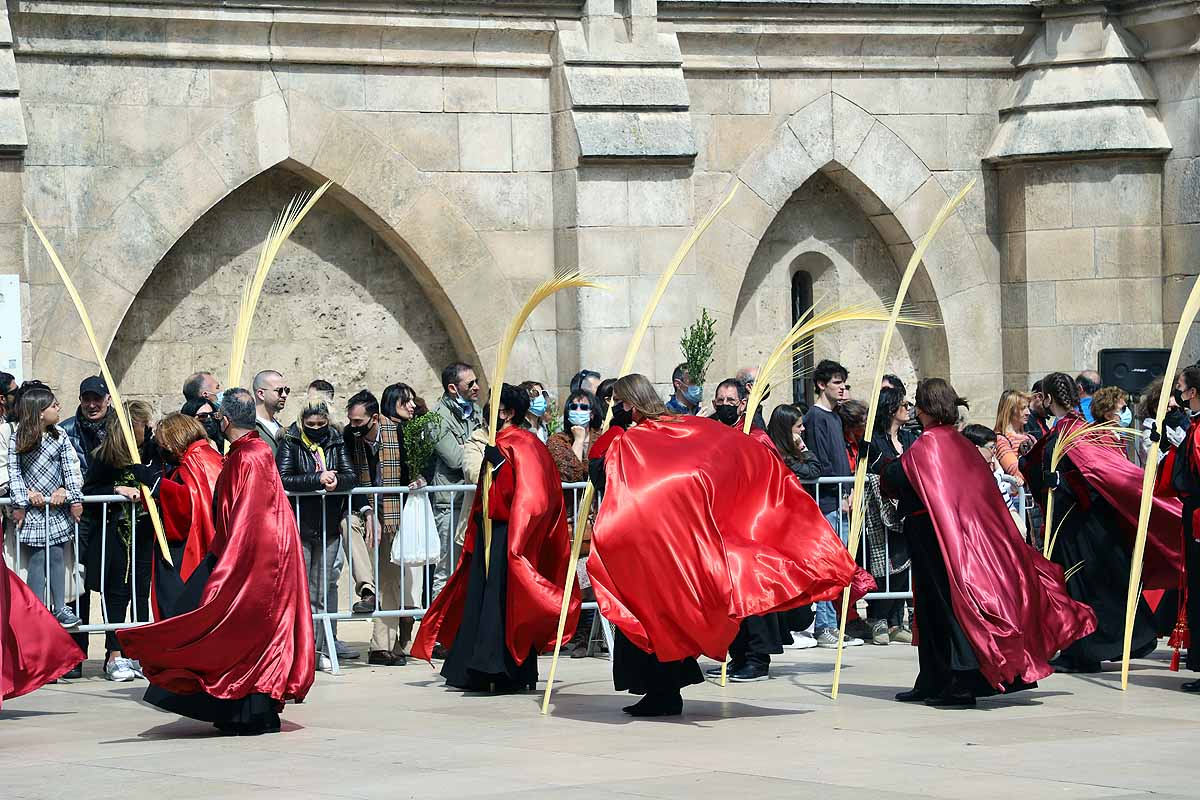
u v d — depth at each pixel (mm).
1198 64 18156
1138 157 18516
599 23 17500
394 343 17719
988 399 19344
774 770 8406
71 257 15945
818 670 12227
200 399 13023
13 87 15242
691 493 9727
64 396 15891
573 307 17375
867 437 10812
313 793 7957
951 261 19172
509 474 11172
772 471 10078
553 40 17578
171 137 16328
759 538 9875
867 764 8547
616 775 8312
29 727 10156
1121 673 11789
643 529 9703
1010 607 10062
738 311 18922
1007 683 10312
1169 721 9852
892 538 13555
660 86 17562
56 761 8977
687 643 9680
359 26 16812
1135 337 18688
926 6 18625
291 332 17297
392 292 17672
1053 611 10508
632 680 10148
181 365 16828
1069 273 18734
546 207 17766
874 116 18891
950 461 10258
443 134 17391
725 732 9586
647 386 10164
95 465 12242
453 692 11367
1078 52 18641
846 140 18797
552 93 17656
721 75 18344
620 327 17375
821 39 18547
